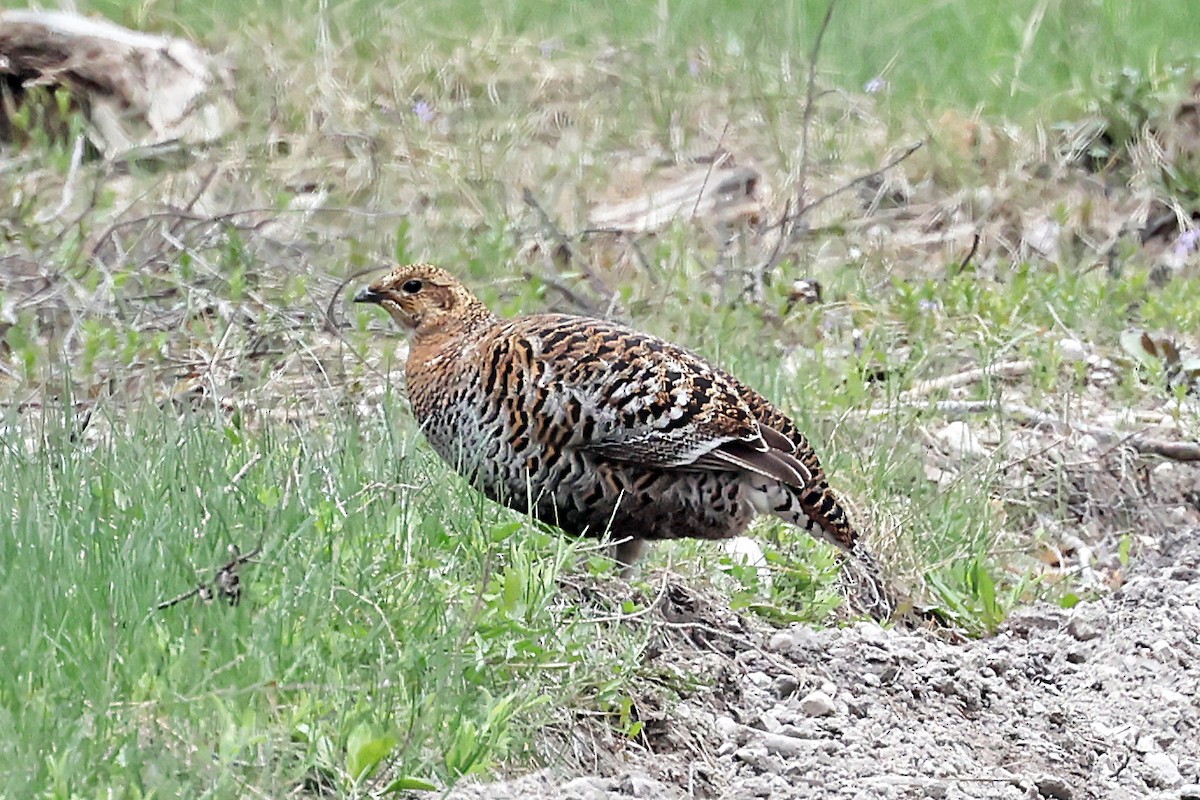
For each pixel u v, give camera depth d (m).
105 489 9.33
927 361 13.65
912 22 22.27
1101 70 19.66
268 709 7.54
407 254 14.32
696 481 9.59
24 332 12.71
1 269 13.66
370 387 12.48
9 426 11.13
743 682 9.05
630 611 8.96
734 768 8.37
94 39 16.89
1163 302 15.04
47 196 15.30
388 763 7.43
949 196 17.11
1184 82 18.61
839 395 12.49
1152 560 11.46
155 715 7.34
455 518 9.46
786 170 16.89
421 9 20.95
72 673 7.61
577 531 9.84
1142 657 9.95
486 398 9.55
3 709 7.13
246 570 8.41
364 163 16.34
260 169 16.05
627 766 8.16
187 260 13.54
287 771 7.23
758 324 14.01
